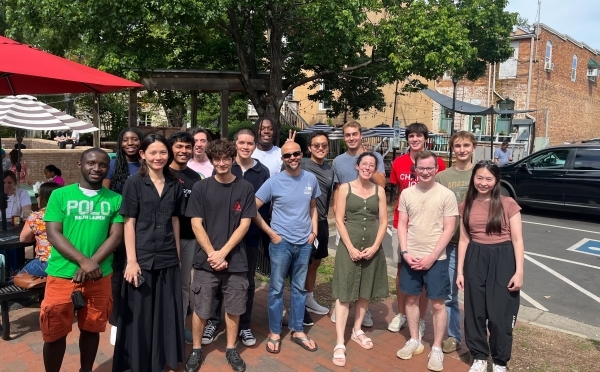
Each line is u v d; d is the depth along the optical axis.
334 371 3.72
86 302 3.18
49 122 9.62
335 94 17.86
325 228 4.57
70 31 9.77
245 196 3.64
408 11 10.79
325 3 9.23
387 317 4.86
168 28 8.88
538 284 6.32
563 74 24.27
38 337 4.11
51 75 3.95
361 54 12.20
